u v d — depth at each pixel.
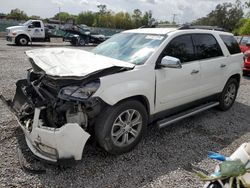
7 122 4.32
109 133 3.29
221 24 68.50
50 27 27.28
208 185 1.97
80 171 3.15
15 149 3.52
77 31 22.52
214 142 4.18
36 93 3.62
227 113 5.62
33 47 17.89
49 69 3.10
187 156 3.68
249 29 33.12
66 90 3.01
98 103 3.16
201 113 5.50
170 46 4.09
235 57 5.59
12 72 8.38
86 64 3.29
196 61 4.56
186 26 4.59
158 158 3.56
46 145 2.96
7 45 18.38
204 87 4.81
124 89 3.30
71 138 2.91
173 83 4.05
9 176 2.96
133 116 3.59
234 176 1.77
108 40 4.89
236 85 5.85
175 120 4.24
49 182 2.92
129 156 3.56
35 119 2.97
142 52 3.94
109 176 3.10
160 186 2.98
